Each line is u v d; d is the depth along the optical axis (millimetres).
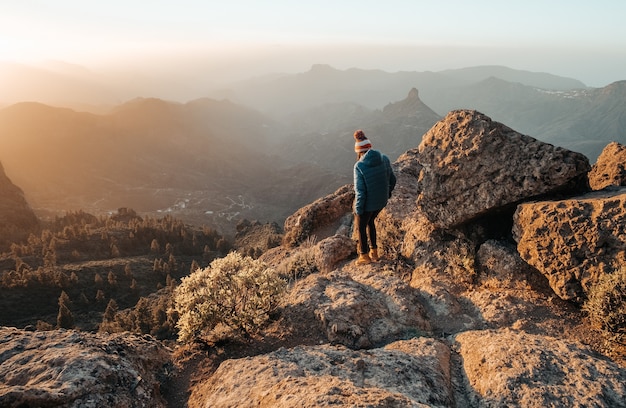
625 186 7281
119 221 172500
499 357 4840
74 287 91000
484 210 7602
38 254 112500
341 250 10375
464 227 8297
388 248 10133
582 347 5008
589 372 4359
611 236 5703
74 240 123875
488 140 7617
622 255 5566
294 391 3826
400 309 6617
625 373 4344
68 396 3799
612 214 5773
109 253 124000
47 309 81750
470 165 7750
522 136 7488
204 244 147500
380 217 11375
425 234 9055
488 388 4457
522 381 4332
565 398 4027
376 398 3385
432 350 5324
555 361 4602
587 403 3914
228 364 5230
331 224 17250
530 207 6754
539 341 5129
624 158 8148
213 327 6344
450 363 5277
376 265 9016
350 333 5922
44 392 3682
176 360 5820
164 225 154000
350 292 6973
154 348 5852
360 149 8125
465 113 8227
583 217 6012
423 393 4254
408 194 12969
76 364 4305
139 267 109562
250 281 6586
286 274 10680
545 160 6961
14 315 76875
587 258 5906
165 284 105750
